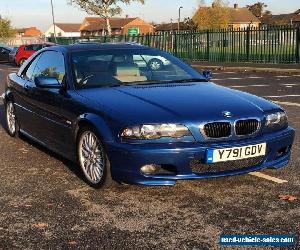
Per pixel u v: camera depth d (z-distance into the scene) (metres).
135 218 4.11
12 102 7.11
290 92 12.79
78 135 5.04
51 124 5.65
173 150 4.26
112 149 4.42
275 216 4.09
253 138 4.55
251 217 4.08
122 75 5.51
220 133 4.41
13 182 5.17
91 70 5.51
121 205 4.41
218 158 4.35
